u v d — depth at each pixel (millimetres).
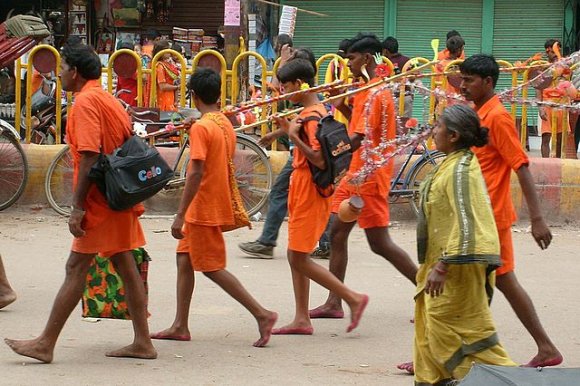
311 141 7141
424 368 5730
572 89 12312
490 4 20016
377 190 7570
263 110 12414
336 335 7543
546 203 12398
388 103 7594
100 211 6504
